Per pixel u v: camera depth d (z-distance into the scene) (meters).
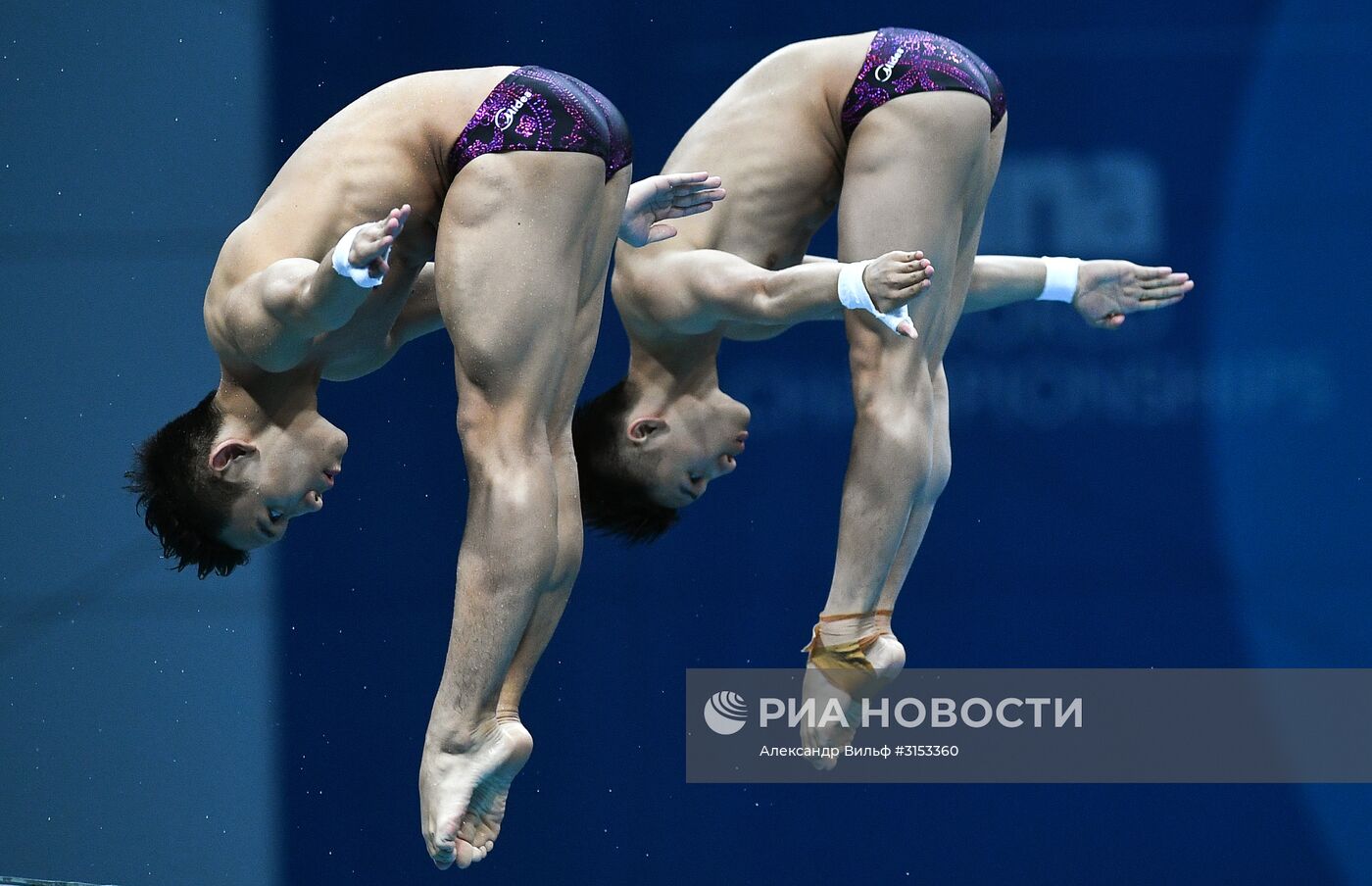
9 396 23.53
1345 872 22.89
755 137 14.85
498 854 23.41
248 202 23.16
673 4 22.97
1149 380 23.33
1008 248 23.27
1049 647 23.34
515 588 12.32
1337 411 23.09
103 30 23.14
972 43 23.23
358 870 23.25
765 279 13.63
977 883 23.25
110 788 23.41
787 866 23.34
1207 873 23.06
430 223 12.87
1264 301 23.20
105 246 23.33
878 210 13.98
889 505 14.45
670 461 15.81
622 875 23.34
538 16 22.89
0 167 23.33
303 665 23.39
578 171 12.27
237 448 13.16
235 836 23.33
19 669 23.50
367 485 23.50
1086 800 23.25
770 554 23.42
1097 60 23.16
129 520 23.47
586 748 23.44
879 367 14.25
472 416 12.32
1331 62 23.00
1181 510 23.28
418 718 23.34
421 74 12.81
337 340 13.20
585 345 13.14
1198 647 23.25
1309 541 23.14
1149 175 23.22
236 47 23.05
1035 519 23.39
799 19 22.94
